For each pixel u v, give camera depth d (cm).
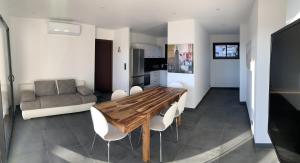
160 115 346
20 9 452
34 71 566
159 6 418
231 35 905
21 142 349
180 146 334
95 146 334
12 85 487
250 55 442
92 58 658
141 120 259
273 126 148
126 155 304
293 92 111
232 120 472
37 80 557
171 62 579
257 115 328
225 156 301
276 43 143
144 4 406
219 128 419
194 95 559
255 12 354
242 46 621
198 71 604
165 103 337
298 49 105
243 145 338
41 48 570
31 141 353
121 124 236
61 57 603
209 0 375
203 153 310
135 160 289
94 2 396
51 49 585
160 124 307
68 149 323
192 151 317
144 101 338
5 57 422
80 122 451
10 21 524
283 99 127
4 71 393
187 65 554
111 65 775
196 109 569
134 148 326
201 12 464
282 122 129
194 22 538
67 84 571
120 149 323
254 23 368
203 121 464
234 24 623
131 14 489
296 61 107
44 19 564
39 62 571
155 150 319
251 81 412
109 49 766
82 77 643
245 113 530
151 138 366
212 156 301
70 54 617
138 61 791
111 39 759
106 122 250
